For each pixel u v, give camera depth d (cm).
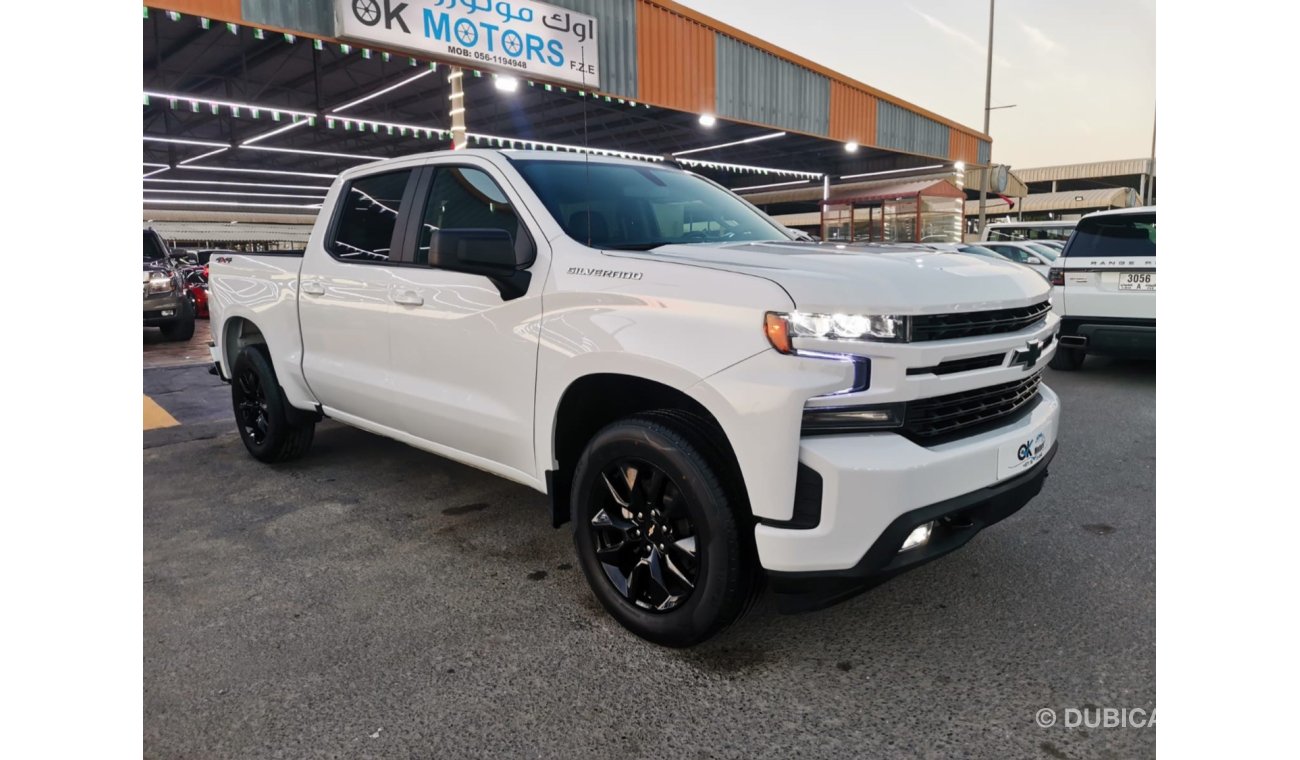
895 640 270
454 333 328
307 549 358
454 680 250
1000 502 255
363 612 296
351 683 249
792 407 222
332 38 1037
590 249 287
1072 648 262
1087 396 673
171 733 224
